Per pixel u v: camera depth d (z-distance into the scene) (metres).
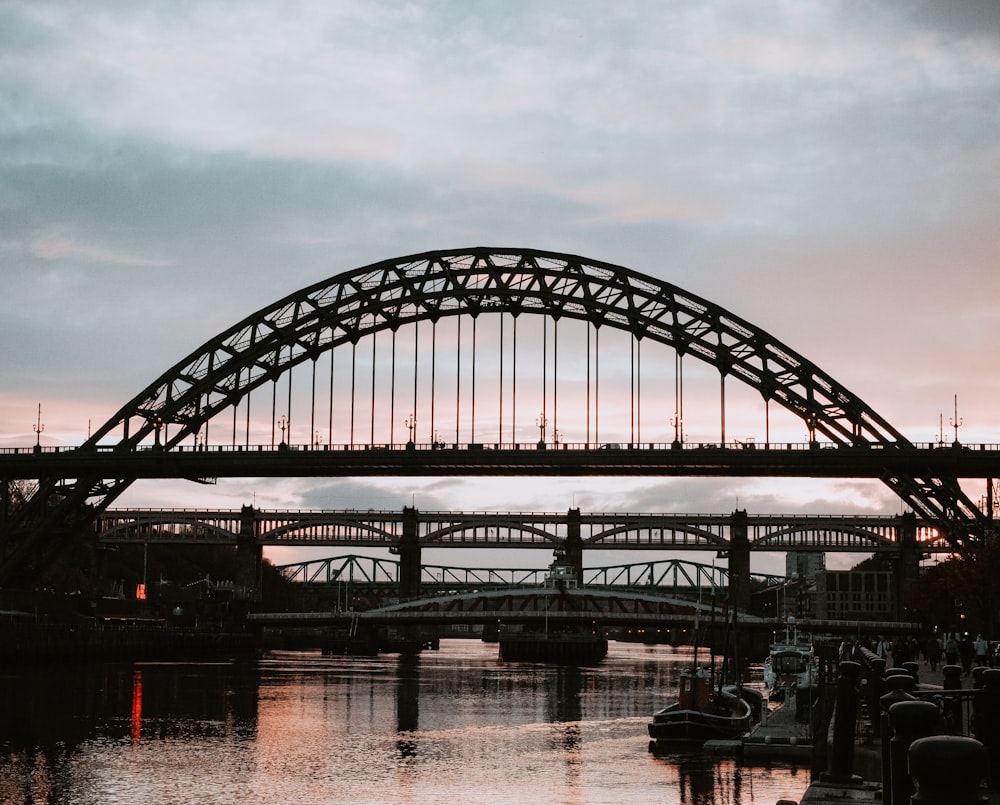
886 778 16.08
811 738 64.06
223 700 114.06
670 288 155.50
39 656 156.00
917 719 11.20
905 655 85.50
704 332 155.25
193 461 158.50
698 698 76.12
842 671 34.88
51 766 67.44
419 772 66.50
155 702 110.25
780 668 120.06
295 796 58.62
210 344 158.12
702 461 154.38
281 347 158.12
